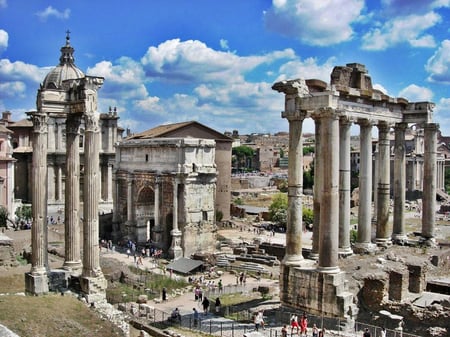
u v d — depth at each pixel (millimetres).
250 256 78125
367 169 43250
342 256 40469
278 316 36875
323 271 35094
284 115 37750
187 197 81438
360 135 43656
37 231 37844
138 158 88438
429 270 42219
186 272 70000
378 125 46281
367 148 43219
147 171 86062
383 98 43375
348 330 33000
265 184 191125
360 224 43656
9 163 86688
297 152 37562
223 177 115188
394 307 33719
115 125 106688
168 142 82438
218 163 114125
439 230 91562
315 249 40594
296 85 36562
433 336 31031
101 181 104812
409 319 32969
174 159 81812
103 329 32438
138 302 51344
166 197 83875
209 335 36469
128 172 89312
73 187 39594
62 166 100625
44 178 38344
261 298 48062
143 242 88375
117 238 92438
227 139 115188
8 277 48406
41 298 34062
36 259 37844
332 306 34375
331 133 35469
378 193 47188
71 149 39594
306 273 35969
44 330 29734
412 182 152000
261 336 30531
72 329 30875
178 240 80875
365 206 43375
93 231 37562
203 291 56969
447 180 184000
